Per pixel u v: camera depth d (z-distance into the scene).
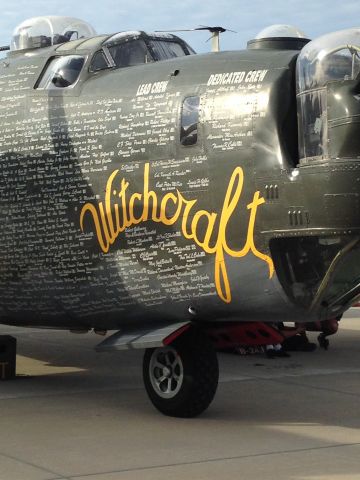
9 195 9.98
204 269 8.68
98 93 9.55
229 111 8.55
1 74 10.51
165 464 7.19
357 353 14.21
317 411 9.52
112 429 8.49
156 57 10.09
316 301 8.48
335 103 7.90
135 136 9.11
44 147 9.74
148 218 8.97
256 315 8.73
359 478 6.82
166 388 9.22
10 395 10.30
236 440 8.06
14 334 16.64
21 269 10.01
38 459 7.32
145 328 9.33
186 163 8.74
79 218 9.47
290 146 8.33
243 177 8.40
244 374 12.07
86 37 11.32
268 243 8.27
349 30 8.26
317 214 7.96
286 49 9.22
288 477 6.83
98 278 9.41
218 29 10.78
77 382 11.27
